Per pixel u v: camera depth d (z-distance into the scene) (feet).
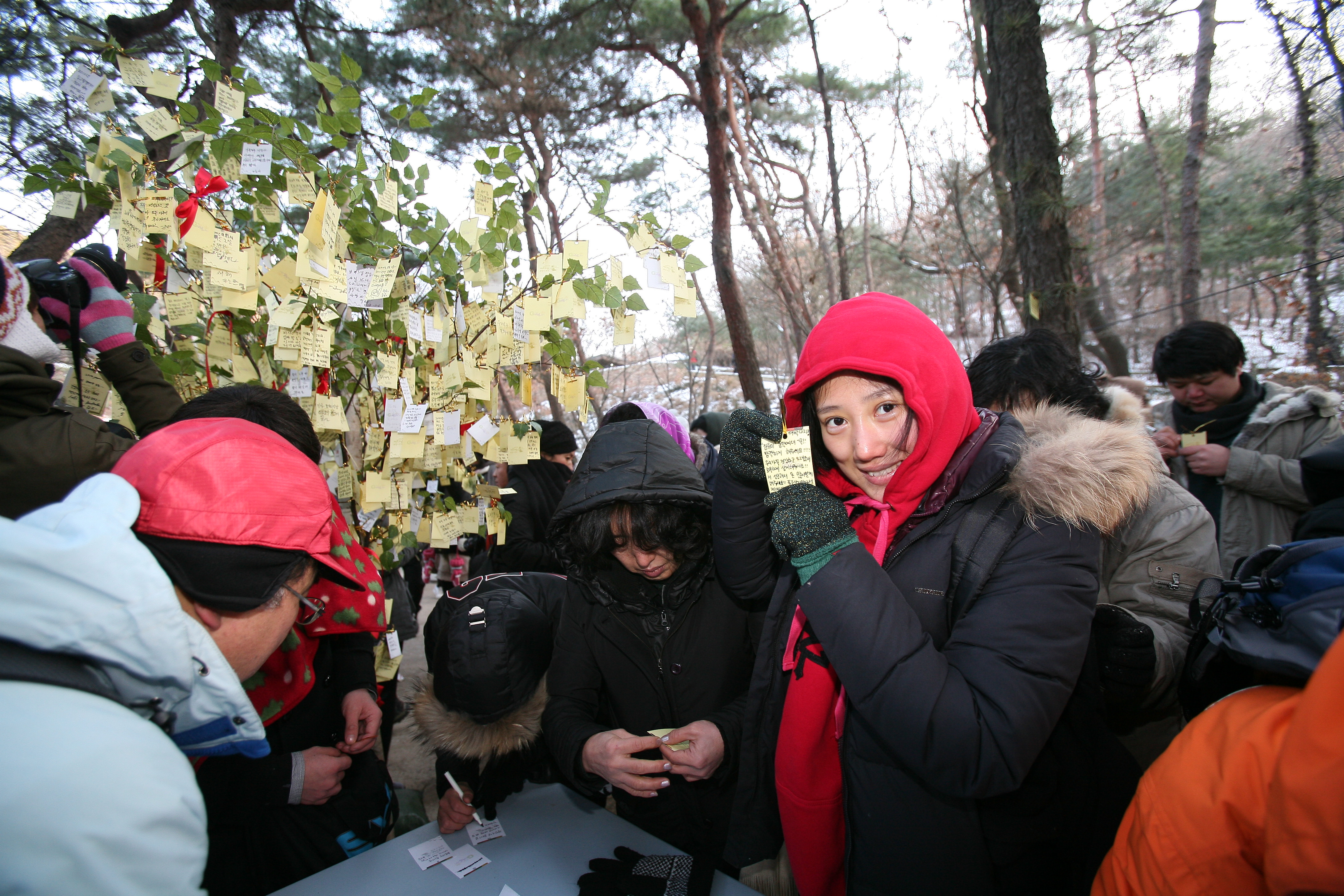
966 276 24.88
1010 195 11.02
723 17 14.75
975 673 2.52
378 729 4.44
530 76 18.30
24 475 2.92
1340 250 15.05
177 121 4.24
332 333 4.47
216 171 4.19
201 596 2.20
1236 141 25.40
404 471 5.08
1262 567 2.27
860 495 3.25
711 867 3.32
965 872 2.79
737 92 22.99
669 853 3.48
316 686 4.37
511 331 4.76
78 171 4.31
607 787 4.35
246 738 2.27
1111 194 31.55
